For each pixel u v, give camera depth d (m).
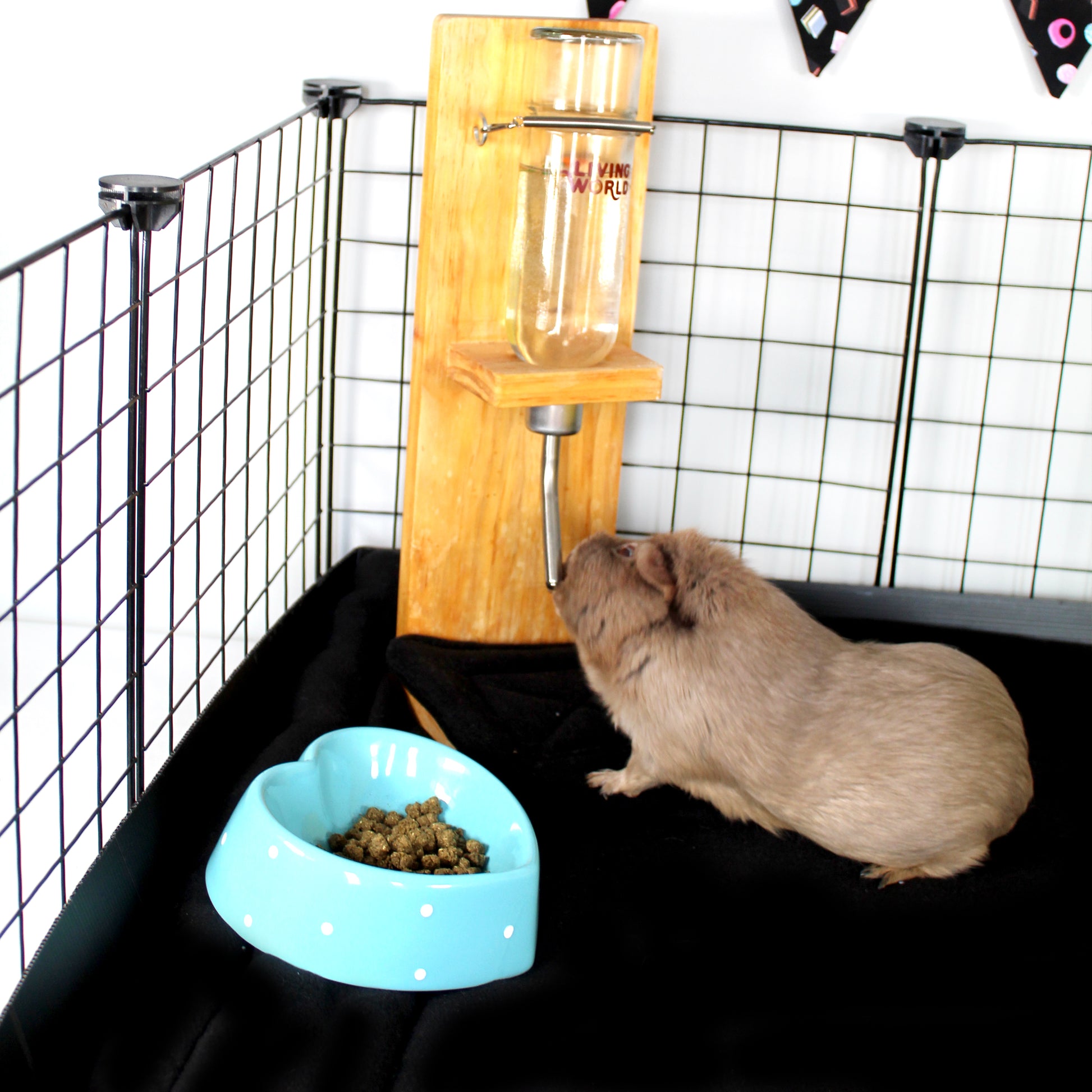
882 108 2.38
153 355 2.51
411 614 2.32
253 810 1.61
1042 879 1.85
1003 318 2.52
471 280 2.11
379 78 2.37
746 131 2.40
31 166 2.39
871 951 1.67
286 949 1.54
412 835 1.75
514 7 2.32
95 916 1.57
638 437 2.64
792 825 1.83
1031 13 2.30
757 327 2.54
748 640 1.78
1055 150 2.39
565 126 1.77
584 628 1.90
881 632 2.59
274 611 2.74
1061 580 2.70
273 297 2.20
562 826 1.91
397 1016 1.50
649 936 1.67
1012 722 1.80
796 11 2.29
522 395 1.90
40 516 2.61
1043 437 2.60
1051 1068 1.49
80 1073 1.44
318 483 2.60
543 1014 1.52
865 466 2.64
